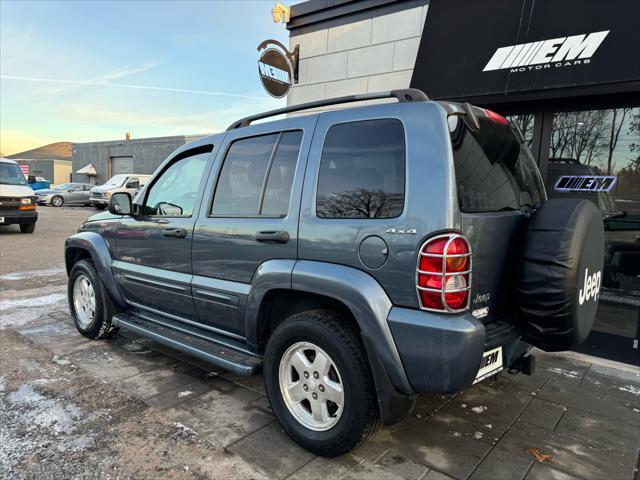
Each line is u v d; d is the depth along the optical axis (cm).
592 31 411
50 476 239
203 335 339
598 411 324
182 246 340
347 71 657
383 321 225
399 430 291
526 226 264
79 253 470
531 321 245
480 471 250
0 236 1223
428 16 543
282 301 292
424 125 229
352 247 240
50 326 496
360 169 248
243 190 309
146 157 3225
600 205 453
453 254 211
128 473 243
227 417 303
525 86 439
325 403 256
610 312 436
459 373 211
